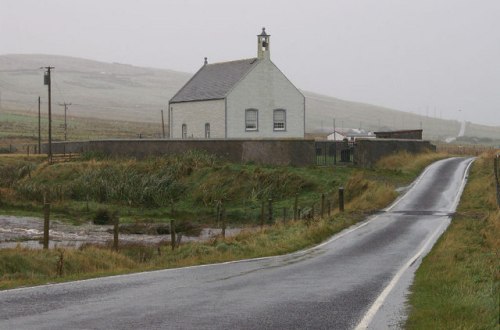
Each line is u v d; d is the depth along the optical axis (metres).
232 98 60.69
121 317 11.55
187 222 40.88
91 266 21.34
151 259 24.23
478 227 29.08
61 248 24.12
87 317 11.49
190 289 15.12
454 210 36.09
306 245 26.03
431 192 43.56
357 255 22.91
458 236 26.20
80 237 35.09
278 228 30.83
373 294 14.56
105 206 46.47
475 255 20.53
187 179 49.56
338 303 13.38
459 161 62.75
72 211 45.22
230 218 42.41
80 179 51.34
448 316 11.59
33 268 20.03
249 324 11.16
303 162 52.16
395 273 18.28
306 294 14.51
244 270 19.12
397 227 30.62
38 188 49.84
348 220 32.91
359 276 17.69
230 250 24.47
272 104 62.97
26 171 57.09
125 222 41.16
